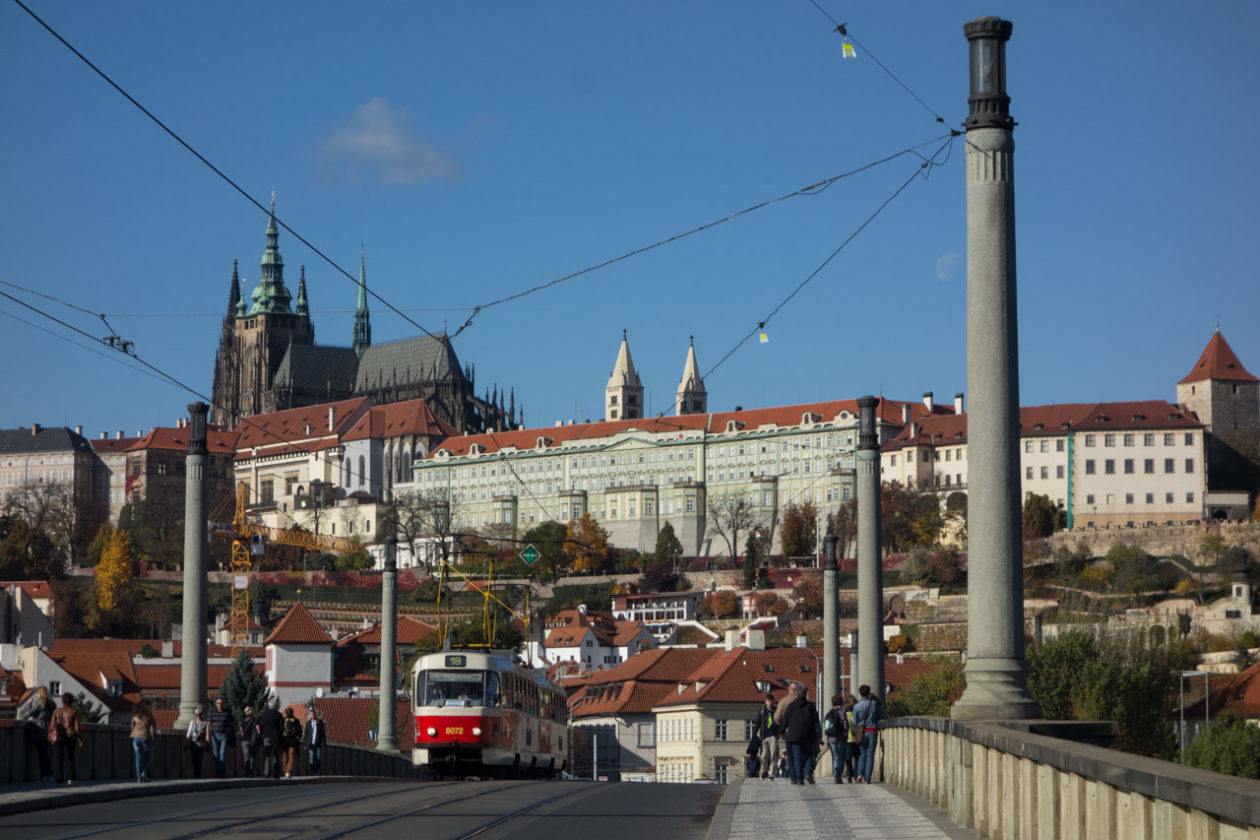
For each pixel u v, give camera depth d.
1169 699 132.50
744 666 150.75
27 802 34.66
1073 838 19.03
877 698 47.38
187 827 30.17
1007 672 26.94
